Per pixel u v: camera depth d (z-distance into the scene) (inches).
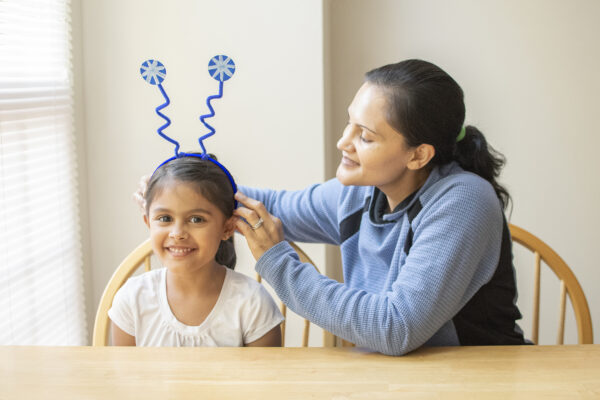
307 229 53.9
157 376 36.1
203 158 44.0
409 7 88.5
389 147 41.2
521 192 90.9
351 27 90.0
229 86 79.4
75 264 75.7
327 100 82.5
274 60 78.5
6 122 60.4
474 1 87.0
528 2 86.1
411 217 43.3
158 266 82.3
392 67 42.0
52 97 69.1
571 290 53.7
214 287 45.8
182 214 41.6
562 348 40.1
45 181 67.6
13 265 61.6
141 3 78.1
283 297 41.0
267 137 80.1
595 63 86.3
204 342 45.8
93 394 34.1
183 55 79.0
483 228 40.5
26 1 63.3
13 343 61.4
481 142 45.8
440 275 39.0
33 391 34.5
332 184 53.0
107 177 81.4
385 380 35.5
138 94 79.7
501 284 44.3
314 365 37.5
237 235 82.0
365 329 38.4
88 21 78.5
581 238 90.6
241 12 77.9
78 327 76.4
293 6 77.2
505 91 88.7
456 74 89.3
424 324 38.5
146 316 46.3
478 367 37.3
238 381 35.4
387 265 46.5
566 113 88.0
